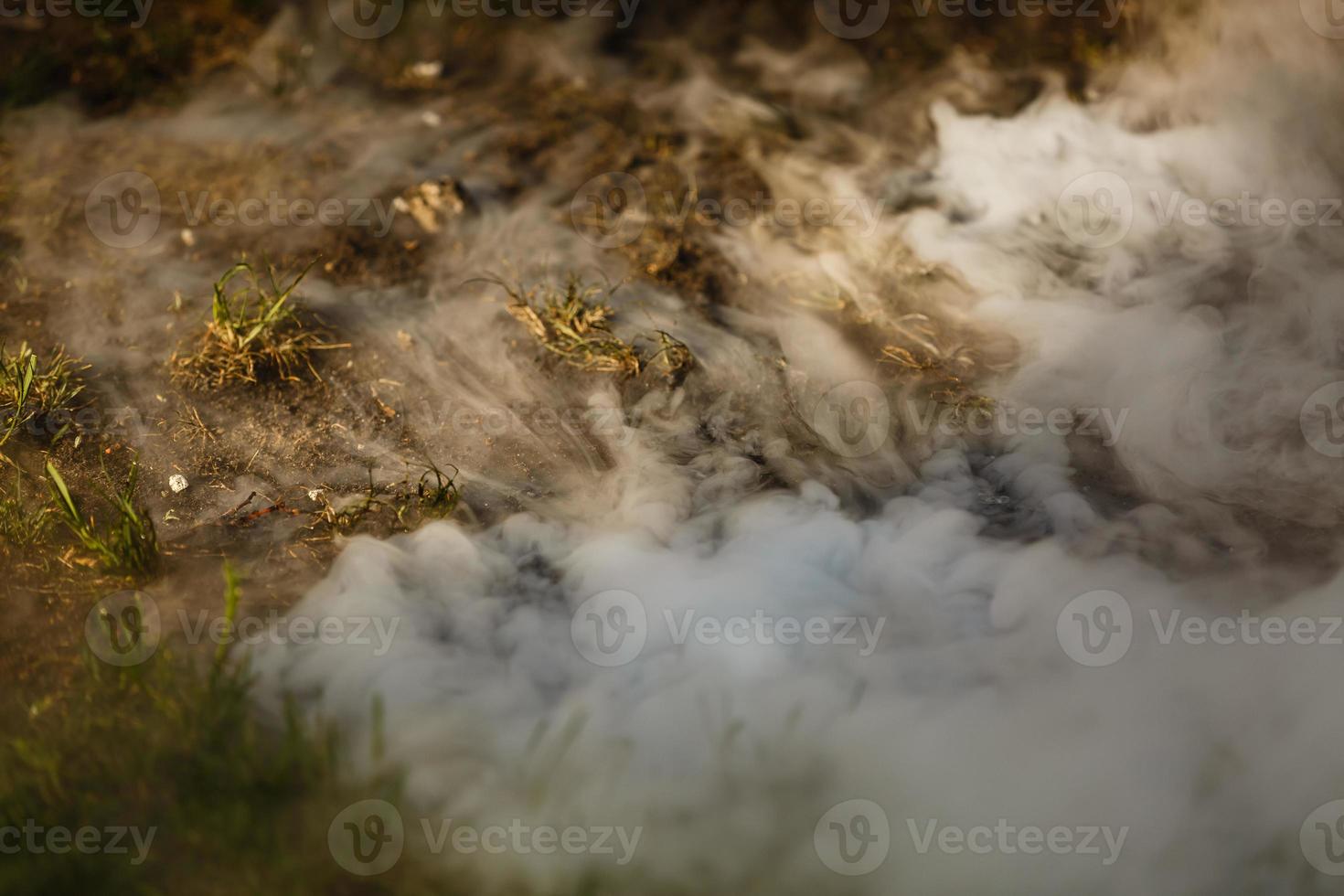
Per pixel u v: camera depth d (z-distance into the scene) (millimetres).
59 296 3693
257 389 3406
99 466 3137
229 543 2953
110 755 2373
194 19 5051
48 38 4809
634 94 4805
